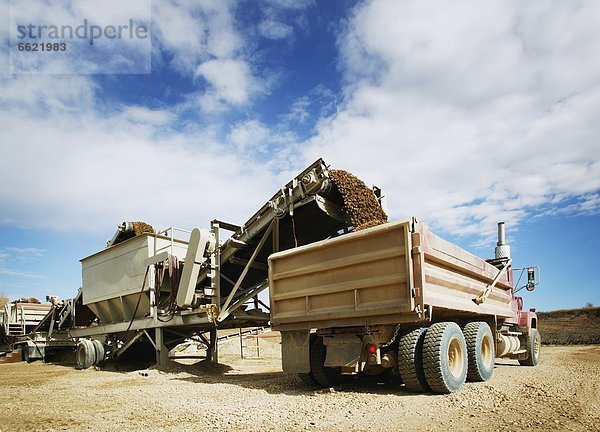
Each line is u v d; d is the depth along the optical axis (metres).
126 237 15.12
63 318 17.78
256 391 8.51
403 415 5.92
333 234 11.70
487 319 10.19
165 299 13.90
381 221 9.23
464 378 7.81
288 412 6.36
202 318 11.95
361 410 6.31
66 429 5.65
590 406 6.29
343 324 8.00
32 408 7.15
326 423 5.63
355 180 10.35
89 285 15.97
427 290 7.34
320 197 10.15
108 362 15.14
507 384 8.30
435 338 7.42
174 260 12.90
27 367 16.36
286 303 9.02
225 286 13.12
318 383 8.88
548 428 5.10
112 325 15.08
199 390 8.84
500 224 12.57
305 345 8.68
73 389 9.43
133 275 14.08
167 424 5.82
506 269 11.91
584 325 30.59
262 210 10.99
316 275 8.47
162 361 13.06
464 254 9.00
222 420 5.95
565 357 15.55
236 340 23.31
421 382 7.47
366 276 7.66
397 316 7.26
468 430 5.12
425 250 7.29
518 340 12.27
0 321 22.08
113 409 6.95
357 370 7.82
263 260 12.73
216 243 12.05
